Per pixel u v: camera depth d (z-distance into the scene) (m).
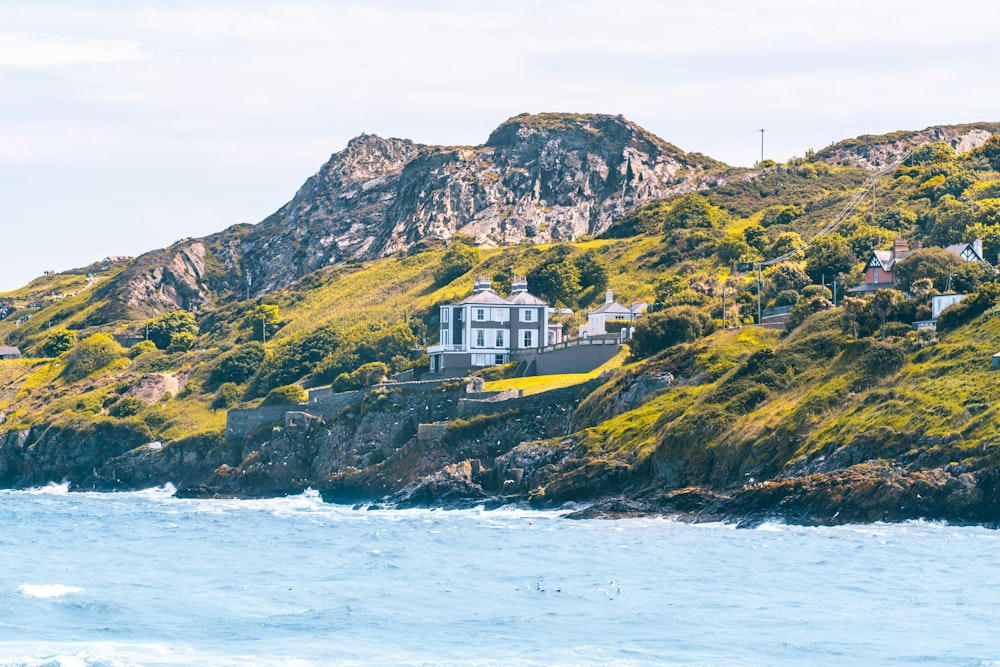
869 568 94.62
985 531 114.62
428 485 161.50
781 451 138.88
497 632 72.75
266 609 79.88
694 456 144.62
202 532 132.00
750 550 106.25
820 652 67.44
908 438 128.50
